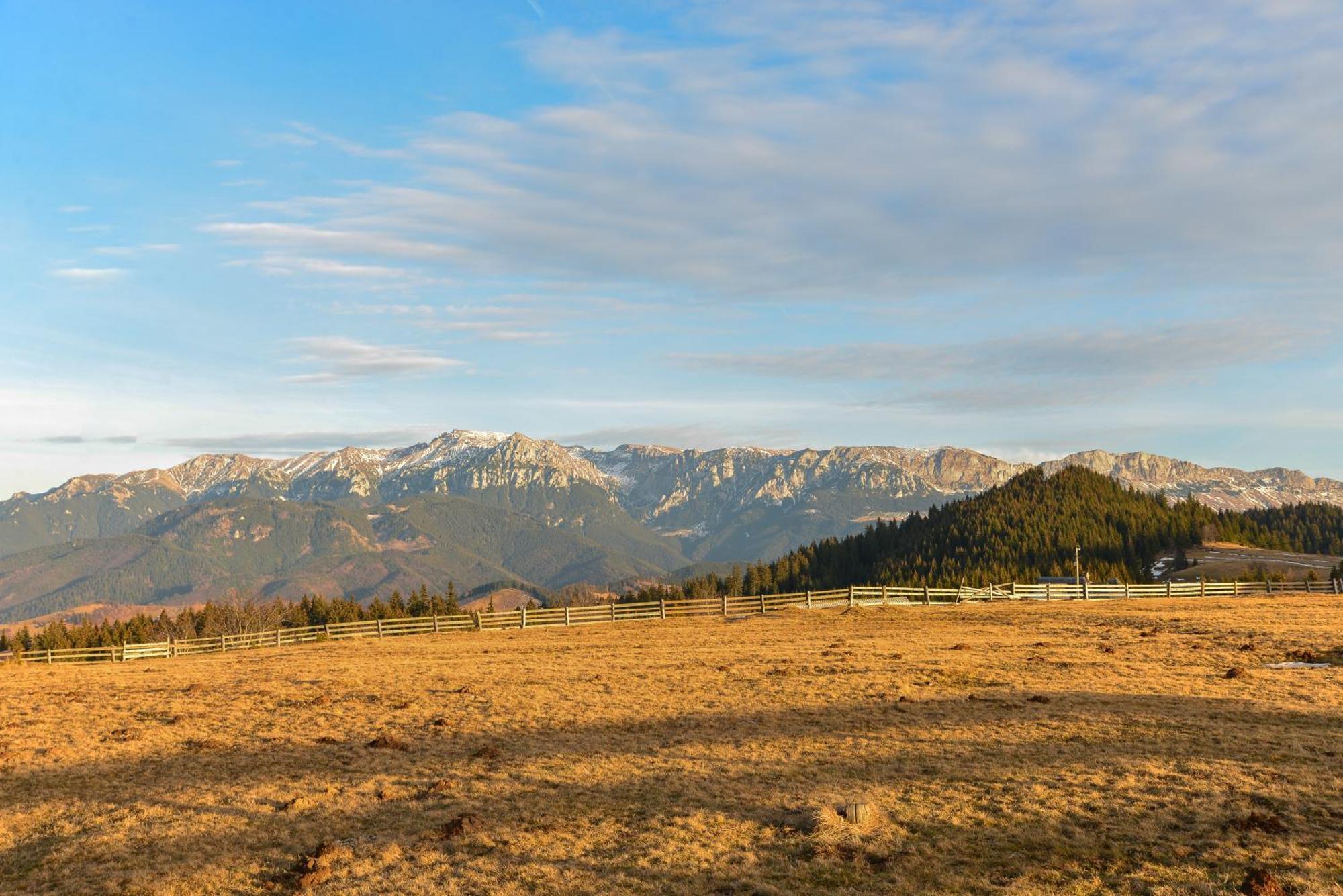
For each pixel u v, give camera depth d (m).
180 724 31.67
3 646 120.75
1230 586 82.12
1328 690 29.22
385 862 17.28
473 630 70.12
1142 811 17.81
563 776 22.53
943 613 64.25
